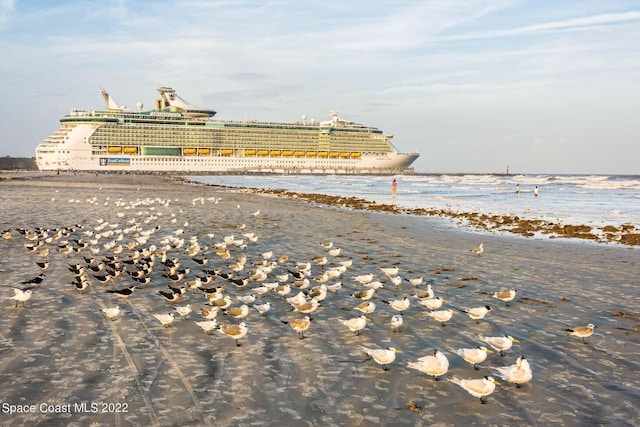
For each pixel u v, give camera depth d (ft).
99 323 35.78
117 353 30.07
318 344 32.99
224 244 70.03
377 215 123.75
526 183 385.50
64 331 33.68
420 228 98.58
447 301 44.06
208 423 22.24
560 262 63.62
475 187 309.01
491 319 38.93
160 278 51.08
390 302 39.27
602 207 159.12
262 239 79.10
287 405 24.18
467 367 29.63
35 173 437.58
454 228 99.50
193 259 57.36
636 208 154.81
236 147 545.44
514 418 23.62
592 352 32.19
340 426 22.40
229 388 25.80
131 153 514.68
